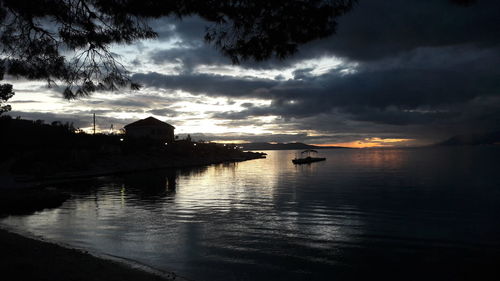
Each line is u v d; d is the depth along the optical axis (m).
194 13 5.34
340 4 4.86
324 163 85.94
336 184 35.22
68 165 39.59
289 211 18.86
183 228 14.04
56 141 46.94
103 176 38.53
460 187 31.94
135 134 78.31
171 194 25.23
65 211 17.62
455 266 9.76
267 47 5.47
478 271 9.38
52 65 6.81
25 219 15.38
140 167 50.41
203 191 27.88
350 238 12.80
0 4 6.17
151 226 14.31
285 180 39.66
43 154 40.56
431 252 11.12
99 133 61.44
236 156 116.31
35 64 6.91
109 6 5.80
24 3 6.04
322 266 9.61
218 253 10.59
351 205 21.33
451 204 21.91
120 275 6.78
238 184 34.38
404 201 23.17
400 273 9.20
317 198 24.58
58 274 6.05
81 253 8.56
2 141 39.50
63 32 6.68
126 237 12.32
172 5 5.32
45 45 6.84
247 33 5.47
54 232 12.88
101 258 9.00
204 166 66.56
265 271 9.04
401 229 14.38
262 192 27.97
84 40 6.67
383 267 9.59
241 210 18.94
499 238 12.83
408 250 11.31
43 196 20.28
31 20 6.43
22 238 9.39
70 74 6.70
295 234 13.31
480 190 29.50
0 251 7.05
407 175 47.03
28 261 6.54
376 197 25.12
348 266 9.63
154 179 37.03
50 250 8.14
